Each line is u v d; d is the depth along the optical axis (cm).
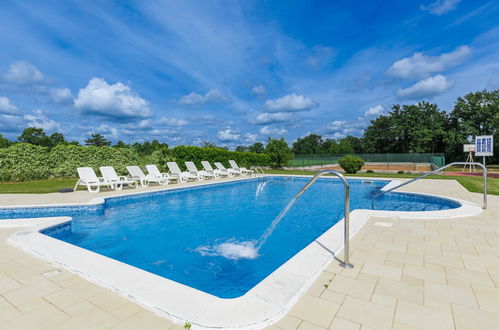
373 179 1380
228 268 387
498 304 223
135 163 1612
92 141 4909
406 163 2695
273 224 625
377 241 389
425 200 859
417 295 238
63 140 5316
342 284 257
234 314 202
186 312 205
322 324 196
